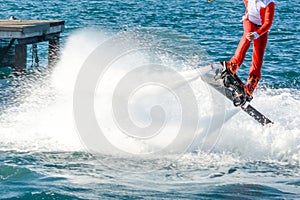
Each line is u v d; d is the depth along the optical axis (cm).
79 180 3203
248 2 3697
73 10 11675
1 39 5297
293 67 6431
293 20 10894
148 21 10469
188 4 13338
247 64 6588
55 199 2928
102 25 9794
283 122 4134
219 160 3606
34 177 3206
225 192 3123
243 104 3747
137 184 3191
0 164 3378
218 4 13362
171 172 3406
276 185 3259
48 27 5484
